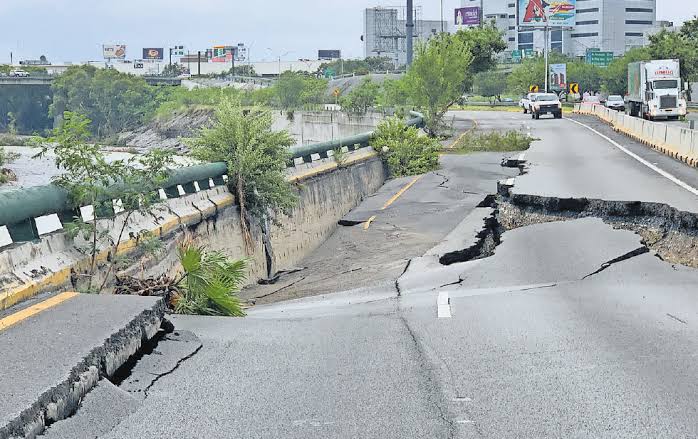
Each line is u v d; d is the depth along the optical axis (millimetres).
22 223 9367
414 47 51844
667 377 6594
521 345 7699
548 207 17656
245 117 17031
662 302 9641
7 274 8430
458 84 50656
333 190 22734
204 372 6898
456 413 5770
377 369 6938
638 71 63062
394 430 5449
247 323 8961
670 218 15367
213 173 15773
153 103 138250
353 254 18062
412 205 22141
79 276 9664
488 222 17594
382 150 28469
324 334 8359
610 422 5566
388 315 9438
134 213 11938
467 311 9430
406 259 15719
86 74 138500
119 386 6523
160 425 5633
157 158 11562
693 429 5426
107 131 135625
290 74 120875
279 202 17188
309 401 6086
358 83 145875
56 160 10453
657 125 35031
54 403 5664
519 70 125188
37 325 7254
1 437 4941
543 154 32156
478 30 79625
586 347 7582
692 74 90625
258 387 6457
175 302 10188
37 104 154000
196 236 14141
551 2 153875
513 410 5824
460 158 32531
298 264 18703
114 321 7301
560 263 12508
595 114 70562
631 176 22812
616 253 12969
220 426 5586
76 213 10422
